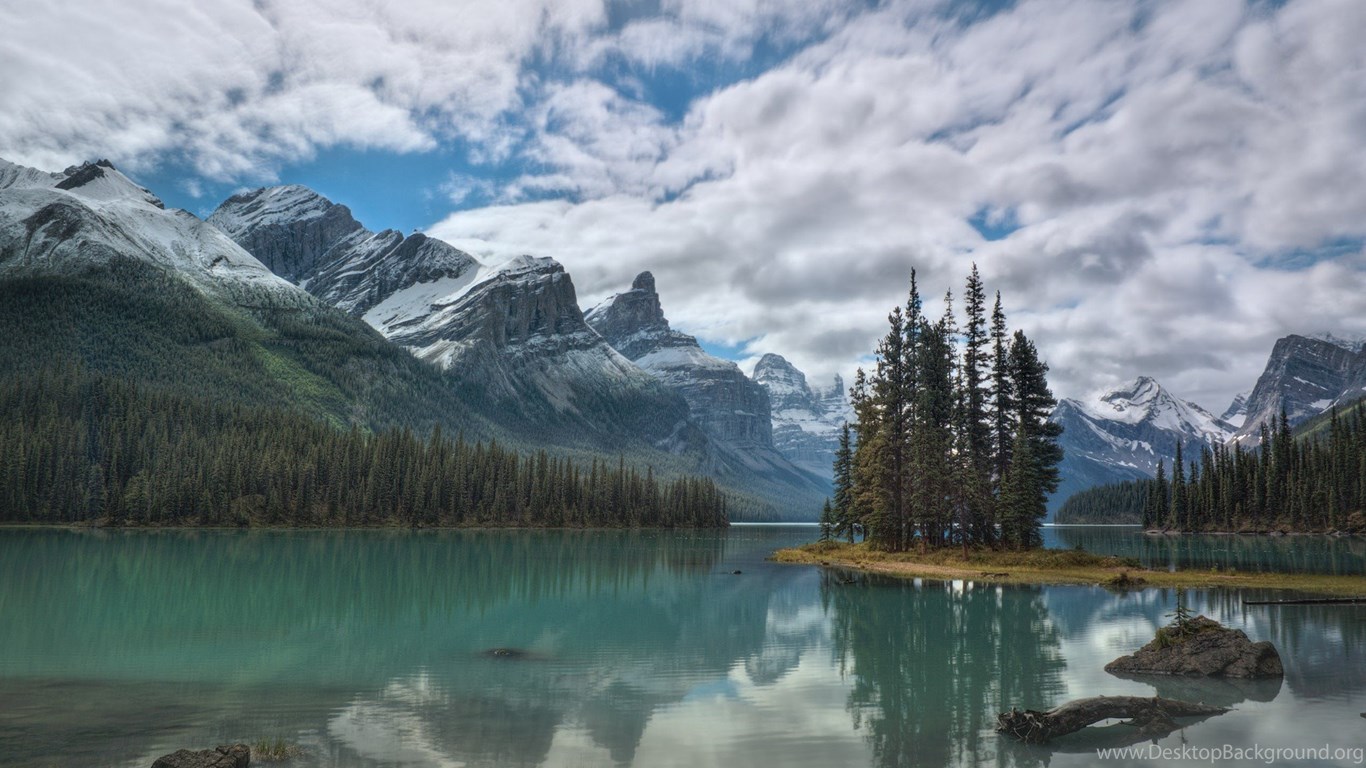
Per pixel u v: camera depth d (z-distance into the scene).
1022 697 25.12
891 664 30.48
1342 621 40.22
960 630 38.72
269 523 171.50
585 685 26.72
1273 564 82.38
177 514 163.50
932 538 90.88
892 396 89.44
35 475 159.00
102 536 127.12
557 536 164.75
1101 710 21.55
